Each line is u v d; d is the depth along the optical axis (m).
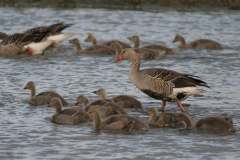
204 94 16.91
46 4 40.91
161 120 13.00
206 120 12.47
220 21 34.84
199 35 30.34
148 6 40.38
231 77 19.55
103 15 36.84
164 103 15.30
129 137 11.79
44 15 36.31
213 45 26.64
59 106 13.73
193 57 24.19
